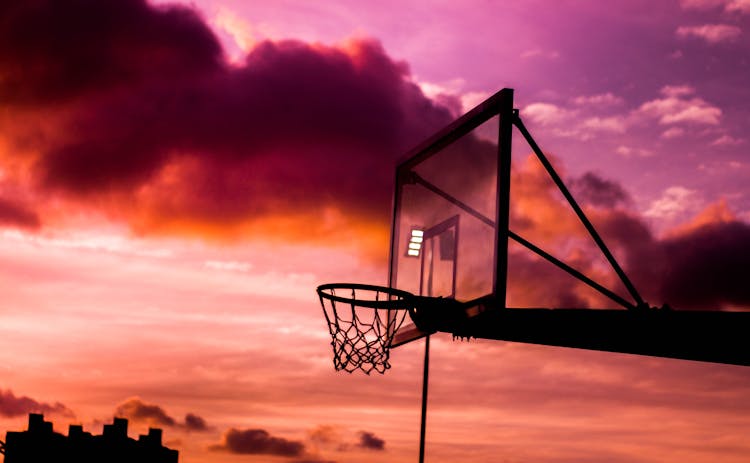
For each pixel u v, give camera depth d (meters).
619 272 6.44
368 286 7.39
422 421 10.03
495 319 6.27
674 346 4.91
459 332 7.13
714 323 4.67
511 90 6.56
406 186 8.31
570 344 5.70
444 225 7.30
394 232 8.41
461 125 7.23
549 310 5.81
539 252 6.31
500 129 6.49
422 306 7.05
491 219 6.43
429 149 7.86
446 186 7.36
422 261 7.68
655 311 5.11
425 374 10.14
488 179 6.57
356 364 7.56
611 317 5.26
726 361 4.64
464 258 6.82
